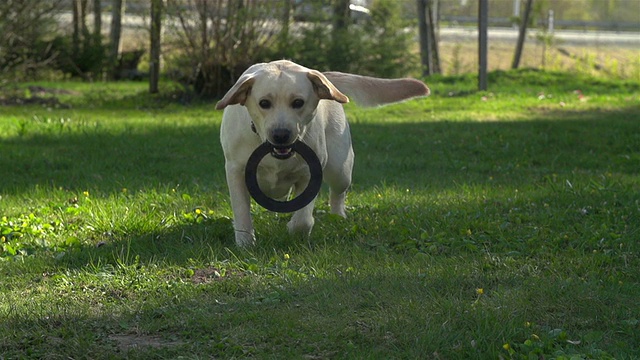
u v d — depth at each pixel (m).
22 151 12.49
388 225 7.88
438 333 5.16
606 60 31.22
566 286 6.00
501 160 12.80
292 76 6.44
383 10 25.72
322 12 24.20
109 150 12.89
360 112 18.83
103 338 5.25
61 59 28.41
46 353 5.01
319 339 5.17
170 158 12.29
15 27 21.31
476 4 42.97
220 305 5.78
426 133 15.26
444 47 35.50
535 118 17.80
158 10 22.50
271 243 7.22
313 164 6.81
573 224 8.05
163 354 4.99
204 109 20.38
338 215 7.99
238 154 7.07
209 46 21.97
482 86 23.47
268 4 21.97
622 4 45.59
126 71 30.72
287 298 5.88
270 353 5.00
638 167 12.16
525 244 7.23
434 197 9.34
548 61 32.56
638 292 5.97
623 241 7.28
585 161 12.70
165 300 5.87
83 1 29.55
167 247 7.20
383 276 6.29
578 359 4.73
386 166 11.96
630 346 5.07
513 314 5.51
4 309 5.68
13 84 21.75
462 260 6.79
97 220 8.00
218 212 8.60
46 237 7.60
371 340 5.16
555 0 44.44
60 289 6.17
